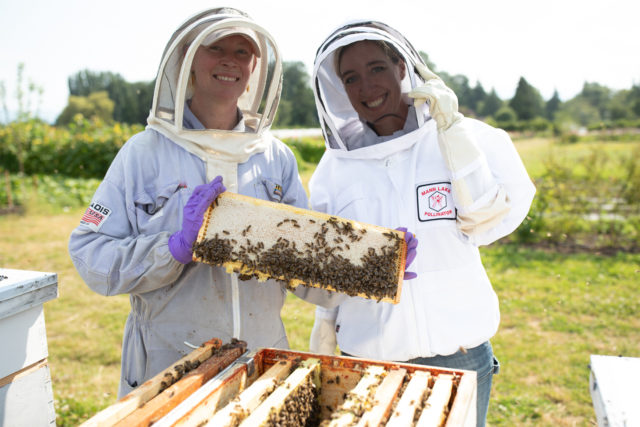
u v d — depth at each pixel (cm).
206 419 127
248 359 154
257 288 217
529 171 1091
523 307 565
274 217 179
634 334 489
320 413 160
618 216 939
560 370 429
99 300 622
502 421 359
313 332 261
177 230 206
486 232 224
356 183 237
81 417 354
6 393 184
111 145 1549
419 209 223
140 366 211
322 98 241
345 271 172
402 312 218
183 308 207
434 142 232
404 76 238
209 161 212
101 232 201
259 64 225
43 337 197
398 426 117
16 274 199
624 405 136
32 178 1396
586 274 668
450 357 217
